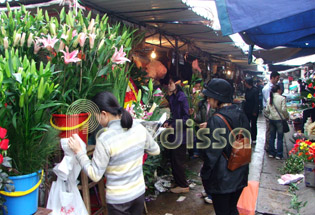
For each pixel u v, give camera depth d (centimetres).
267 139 685
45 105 185
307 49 745
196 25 549
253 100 742
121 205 202
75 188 220
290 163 544
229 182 256
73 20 237
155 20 511
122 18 470
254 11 259
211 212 372
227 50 968
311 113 612
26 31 236
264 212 368
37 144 190
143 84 453
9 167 175
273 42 525
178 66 762
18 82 174
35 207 193
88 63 250
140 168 215
